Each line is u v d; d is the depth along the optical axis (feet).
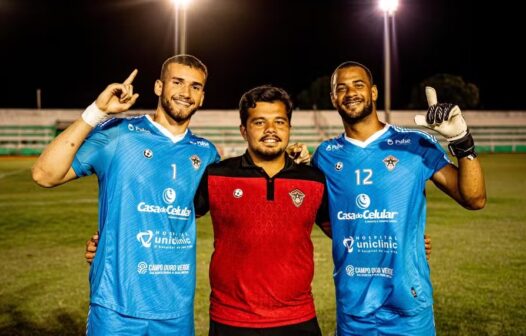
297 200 10.45
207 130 107.24
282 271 10.18
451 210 37.37
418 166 10.70
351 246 10.76
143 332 10.13
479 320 16.20
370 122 11.05
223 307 10.27
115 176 10.34
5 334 15.35
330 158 11.21
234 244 10.35
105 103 9.96
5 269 22.17
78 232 29.94
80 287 19.71
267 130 10.37
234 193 10.41
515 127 112.27
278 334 10.07
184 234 10.60
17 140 102.58
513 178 56.39
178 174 10.57
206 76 11.23
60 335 15.33
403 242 10.44
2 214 35.55
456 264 22.70
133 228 10.19
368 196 10.66
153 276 10.22
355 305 10.66
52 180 10.01
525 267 22.21
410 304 10.37
